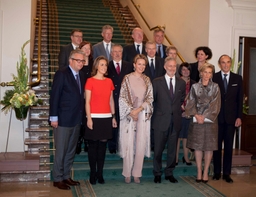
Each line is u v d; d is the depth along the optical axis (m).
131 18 10.25
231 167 5.09
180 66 4.96
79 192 4.07
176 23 7.21
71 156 4.32
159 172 4.54
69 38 8.04
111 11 10.47
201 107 4.48
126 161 4.43
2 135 5.06
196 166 4.98
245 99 5.91
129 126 4.37
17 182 4.46
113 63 4.82
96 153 4.36
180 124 4.48
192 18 6.43
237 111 4.74
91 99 4.23
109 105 4.32
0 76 5.02
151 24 8.79
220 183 4.66
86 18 9.36
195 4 6.31
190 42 6.52
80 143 4.88
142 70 4.34
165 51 5.39
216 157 4.80
